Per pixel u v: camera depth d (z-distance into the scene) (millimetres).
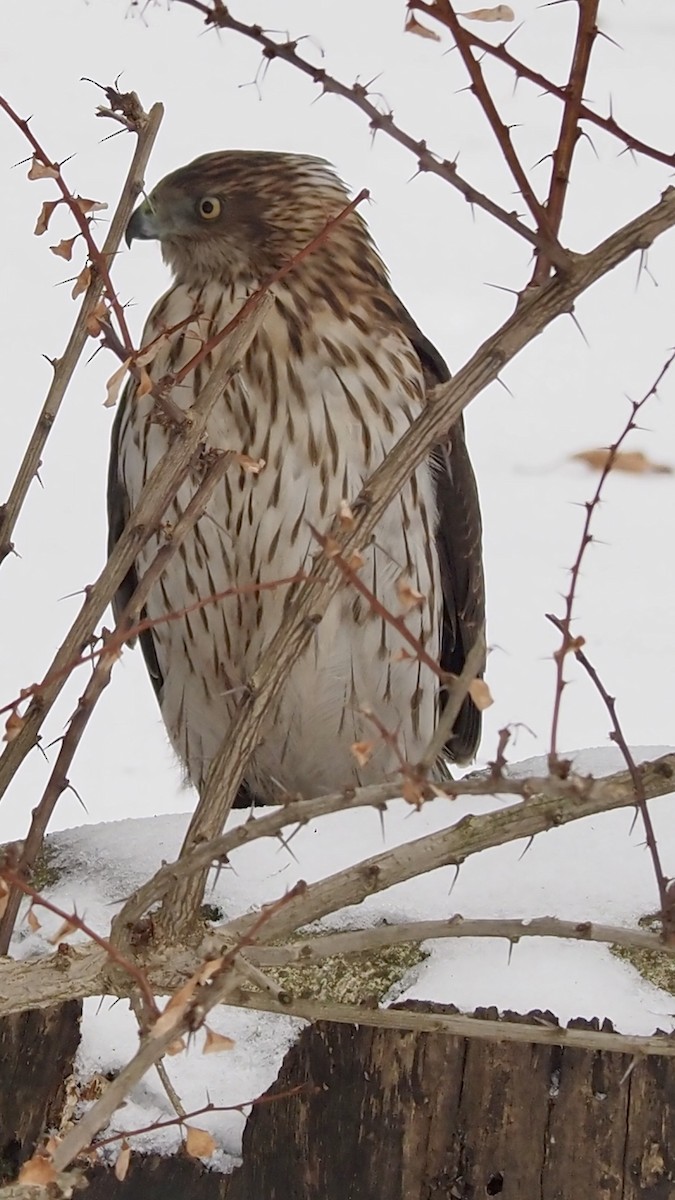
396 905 6578
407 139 5195
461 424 9617
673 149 23953
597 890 6602
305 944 5191
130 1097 6328
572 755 7945
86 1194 6246
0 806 11688
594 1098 6082
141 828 7605
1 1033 6410
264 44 5125
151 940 5438
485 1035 5270
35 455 6406
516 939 5023
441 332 19328
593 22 5195
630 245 5207
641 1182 6035
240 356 6031
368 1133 6203
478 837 4977
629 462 16406
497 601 14266
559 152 5289
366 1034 6223
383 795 4660
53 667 6016
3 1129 6379
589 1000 6184
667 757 4961
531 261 6500
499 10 5055
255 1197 6258
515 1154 6113
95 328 5969
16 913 6289
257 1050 6402
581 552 5227
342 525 5113
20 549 14625
